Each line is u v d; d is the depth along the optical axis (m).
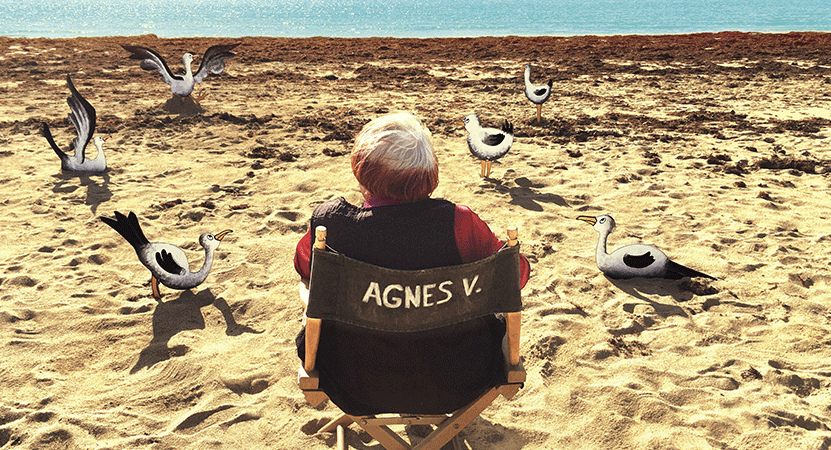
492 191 6.47
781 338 3.71
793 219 5.72
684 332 3.80
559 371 3.39
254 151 7.81
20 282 4.29
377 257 2.04
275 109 10.75
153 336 3.70
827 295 4.26
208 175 6.90
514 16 71.50
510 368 2.37
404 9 97.94
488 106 11.30
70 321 3.80
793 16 65.69
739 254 4.98
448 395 2.26
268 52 20.27
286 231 5.35
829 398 3.15
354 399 2.31
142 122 9.20
